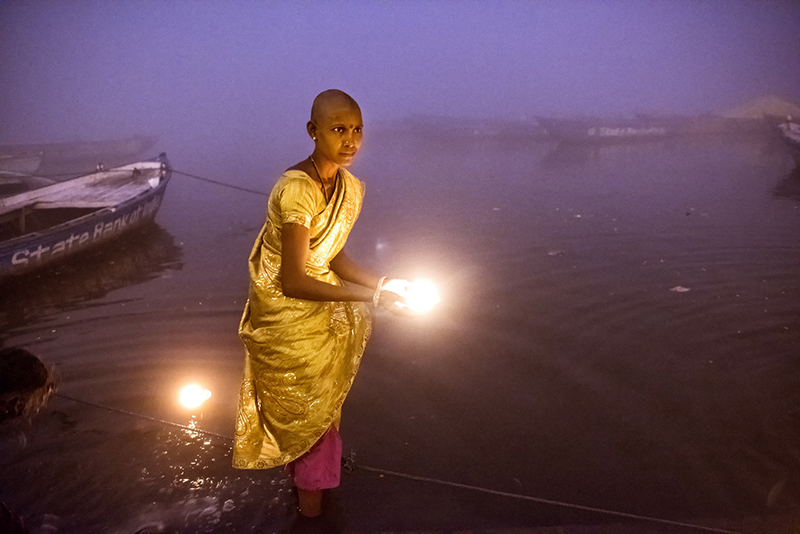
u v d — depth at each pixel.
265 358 2.30
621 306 5.17
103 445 3.17
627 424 3.42
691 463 3.07
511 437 3.31
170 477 2.92
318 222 2.15
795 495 2.81
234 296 5.57
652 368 4.06
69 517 2.64
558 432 3.35
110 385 3.85
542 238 7.58
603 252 6.89
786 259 6.46
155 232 8.31
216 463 3.04
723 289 5.55
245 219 9.10
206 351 4.35
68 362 4.21
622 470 3.03
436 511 2.71
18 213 7.82
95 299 5.60
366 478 2.94
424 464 3.07
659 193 10.89
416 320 4.88
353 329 2.48
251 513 2.70
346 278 2.58
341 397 2.50
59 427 3.34
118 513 2.68
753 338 4.48
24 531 1.66
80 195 8.59
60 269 6.65
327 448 2.55
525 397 3.71
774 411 3.52
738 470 3.00
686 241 7.32
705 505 2.76
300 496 2.64
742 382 3.85
